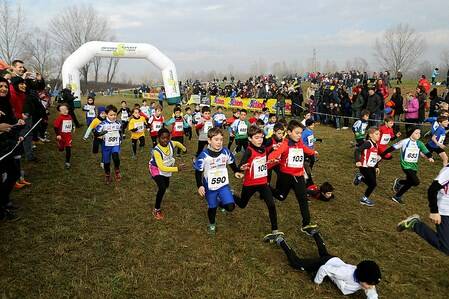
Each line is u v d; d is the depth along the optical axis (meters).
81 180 8.23
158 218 6.18
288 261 4.88
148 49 28.98
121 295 4.04
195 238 5.48
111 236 5.46
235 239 5.48
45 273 4.41
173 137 11.33
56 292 4.05
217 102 29.73
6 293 3.99
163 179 6.08
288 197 7.45
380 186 8.40
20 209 6.31
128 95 50.69
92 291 4.09
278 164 5.74
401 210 6.93
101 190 7.59
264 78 35.28
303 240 5.55
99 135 7.79
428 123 13.20
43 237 5.32
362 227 6.09
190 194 7.50
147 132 17.39
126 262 4.73
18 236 5.31
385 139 9.49
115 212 6.41
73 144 12.67
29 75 9.61
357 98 16.19
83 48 27.11
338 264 4.22
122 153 11.68
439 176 4.16
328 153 11.86
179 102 30.89
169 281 4.35
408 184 7.16
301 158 5.56
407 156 7.03
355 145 12.73
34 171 8.76
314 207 6.95
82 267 4.57
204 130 10.52
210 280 4.39
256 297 4.09
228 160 5.40
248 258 4.93
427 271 4.78
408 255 5.19
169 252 5.04
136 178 8.56
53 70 55.09
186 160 10.80
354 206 7.07
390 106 14.95
